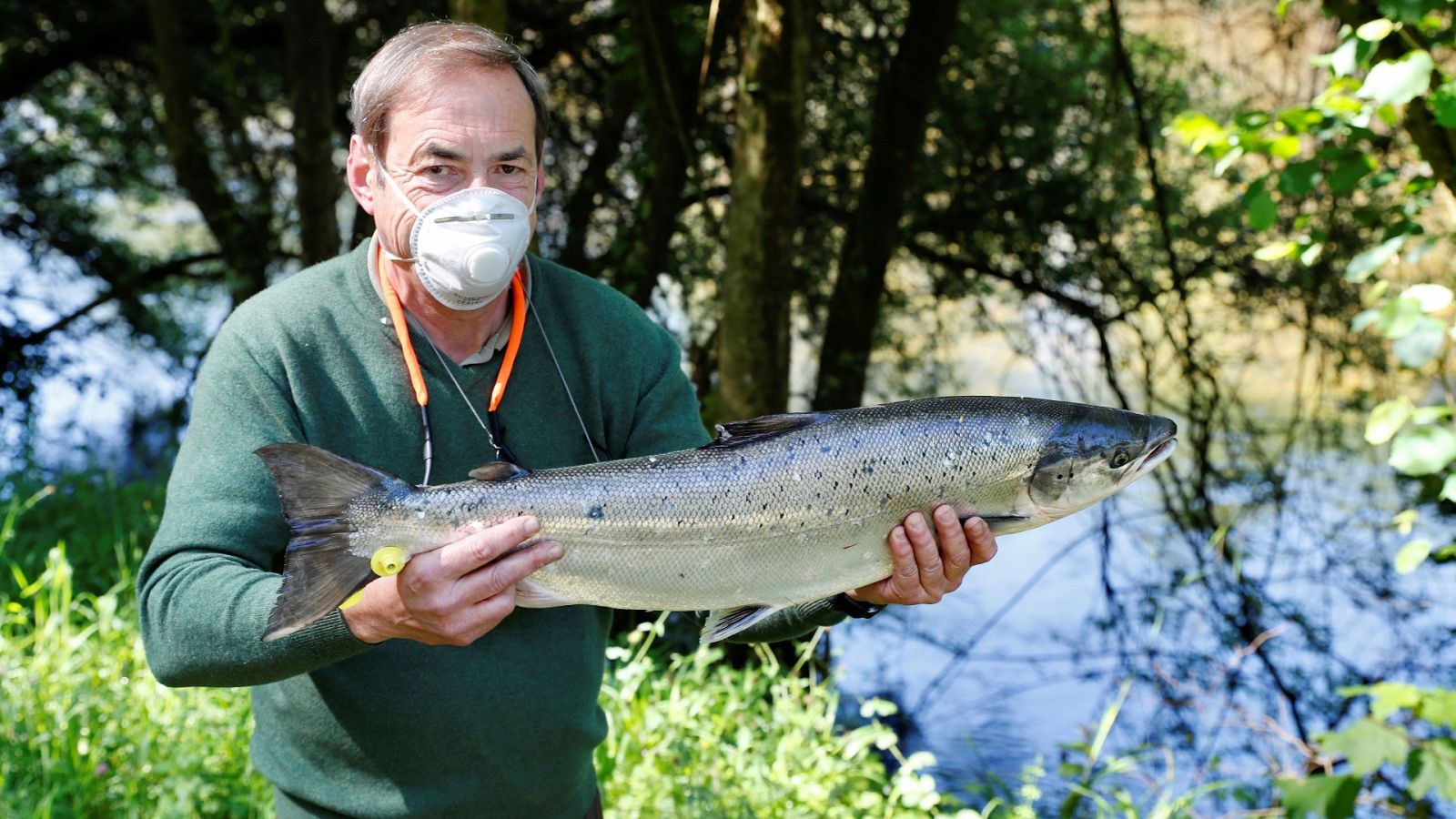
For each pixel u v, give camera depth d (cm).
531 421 241
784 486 228
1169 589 862
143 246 1416
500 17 520
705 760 443
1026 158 1083
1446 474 449
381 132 226
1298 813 274
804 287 1099
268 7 1190
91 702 421
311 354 229
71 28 1176
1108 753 663
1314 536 952
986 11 1052
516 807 240
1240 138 389
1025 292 1125
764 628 259
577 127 1136
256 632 204
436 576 196
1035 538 1058
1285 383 1366
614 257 881
